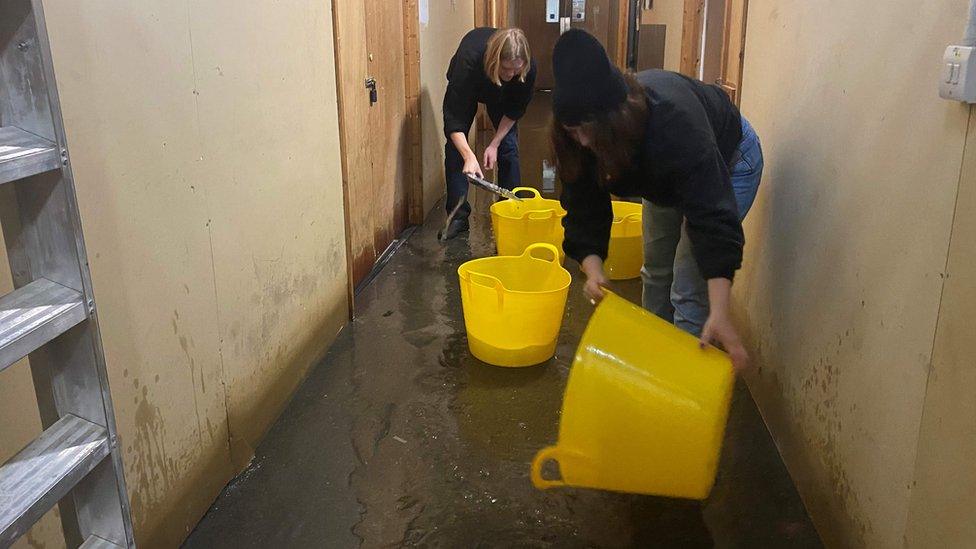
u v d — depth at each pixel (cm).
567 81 152
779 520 197
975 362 122
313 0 269
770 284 244
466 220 430
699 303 227
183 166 184
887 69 161
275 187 241
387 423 242
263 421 236
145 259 168
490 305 265
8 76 104
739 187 220
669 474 175
